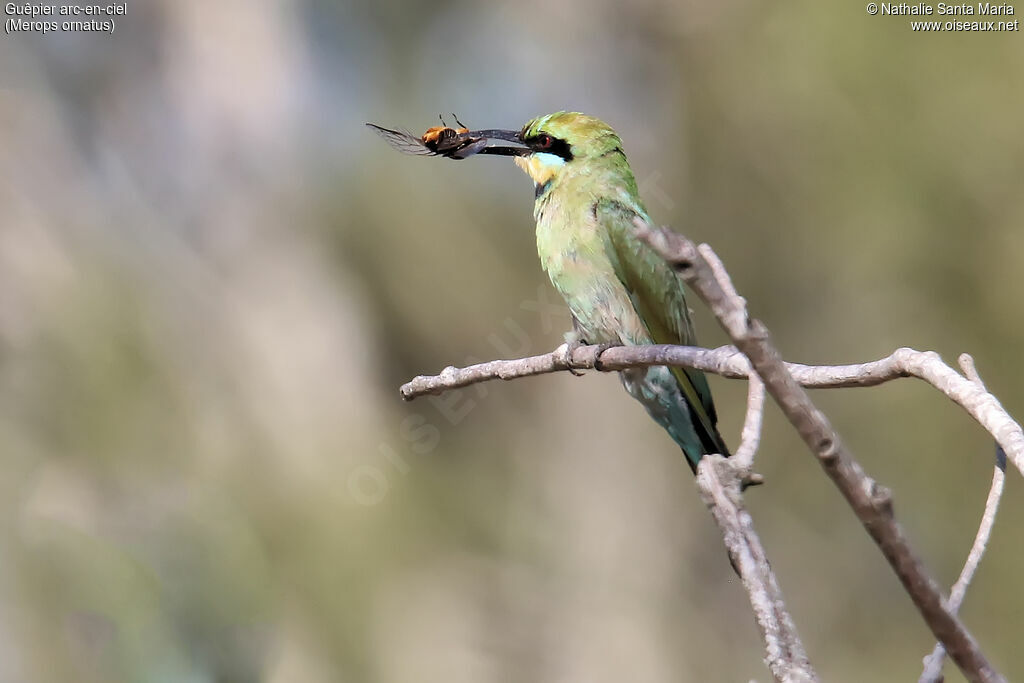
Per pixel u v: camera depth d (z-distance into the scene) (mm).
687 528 14312
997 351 11711
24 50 13656
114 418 11133
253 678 8148
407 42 14766
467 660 11969
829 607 13617
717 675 13742
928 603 2322
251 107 13969
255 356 12945
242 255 13594
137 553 8195
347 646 11070
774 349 2238
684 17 12820
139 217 13391
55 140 13391
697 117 12734
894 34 11492
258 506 11414
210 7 13977
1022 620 12406
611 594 13570
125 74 13953
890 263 11938
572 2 13953
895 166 11688
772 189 12453
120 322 12016
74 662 7742
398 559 11875
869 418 12633
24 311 11586
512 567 13242
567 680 13070
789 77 11898
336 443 12625
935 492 12609
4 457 9883
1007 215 11430
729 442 13383
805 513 13664
